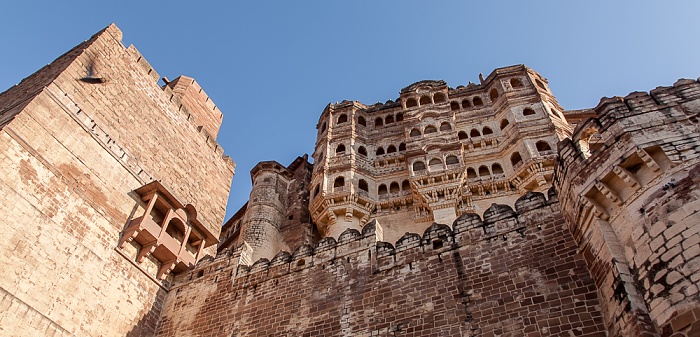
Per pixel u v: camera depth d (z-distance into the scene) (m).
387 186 39.19
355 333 15.53
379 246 18.08
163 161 25.81
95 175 21.16
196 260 23.28
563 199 14.48
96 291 18.84
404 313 15.29
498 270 14.95
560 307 13.16
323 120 47.66
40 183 18.59
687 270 10.27
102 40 25.50
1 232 16.55
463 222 17.05
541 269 14.28
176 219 23.25
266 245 38.25
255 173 45.97
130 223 21.73
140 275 21.00
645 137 12.45
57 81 21.61
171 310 20.86
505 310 13.84
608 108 13.80
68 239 18.70
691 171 11.40
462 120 42.78
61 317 17.20
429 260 16.48
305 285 18.30
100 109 23.16
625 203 12.34
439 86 46.91
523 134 37.03
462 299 14.76
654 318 10.53
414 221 35.28
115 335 18.86
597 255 12.80
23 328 15.87
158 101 27.62
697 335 9.52
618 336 11.45
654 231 11.28
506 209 16.55
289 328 16.94
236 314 18.72
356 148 42.88
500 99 43.00
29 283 16.70
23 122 19.12
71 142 20.77
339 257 18.62
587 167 13.38
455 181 35.00
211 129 35.75
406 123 42.97
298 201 42.75
